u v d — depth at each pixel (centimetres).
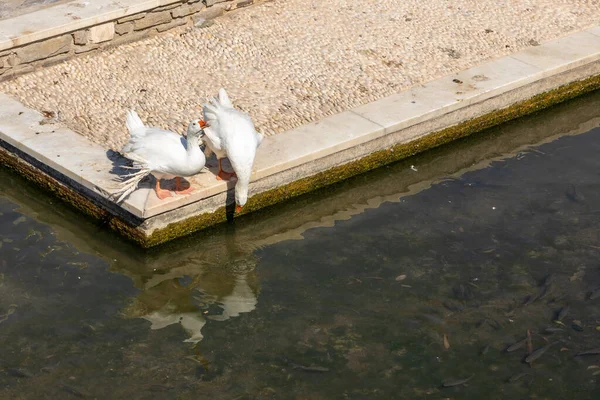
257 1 1224
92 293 793
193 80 1055
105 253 848
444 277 815
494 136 1064
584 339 744
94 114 979
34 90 1014
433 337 746
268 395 687
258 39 1146
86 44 1076
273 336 748
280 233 889
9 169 958
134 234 855
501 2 1267
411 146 1009
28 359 712
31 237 859
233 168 843
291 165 909
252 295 798
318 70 1084
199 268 838
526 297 789
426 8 1245
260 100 1015
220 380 700
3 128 937
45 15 1064
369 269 829
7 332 737
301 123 974
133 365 712
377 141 972
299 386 696
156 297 795
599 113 1127
